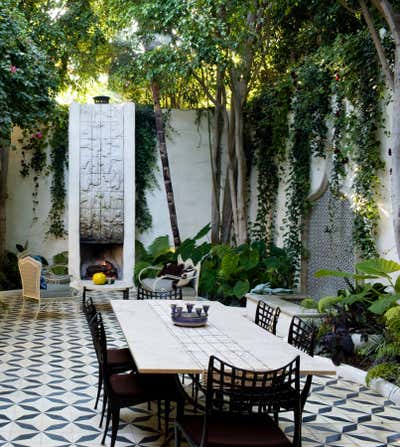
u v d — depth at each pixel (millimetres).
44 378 5312
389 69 5895
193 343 3686
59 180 11938
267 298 8438
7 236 11758
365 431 4156
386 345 5453
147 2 9000
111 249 12211
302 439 3963
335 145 8055
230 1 8383
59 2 11562
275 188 10711
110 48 12352
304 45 9664
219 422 3107
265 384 2932
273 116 10391
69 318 8602
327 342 5836
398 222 5633
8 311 9031
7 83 8711
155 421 4207
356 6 7359
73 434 3912
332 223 8484
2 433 3902
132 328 4105
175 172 12188
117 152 11555
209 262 10250
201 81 10711
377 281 6891
